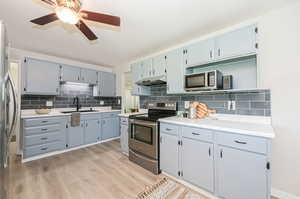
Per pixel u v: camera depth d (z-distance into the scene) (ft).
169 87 8.29
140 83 9.85
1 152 3.80
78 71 11.82
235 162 4.77
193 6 5.22
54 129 9.62
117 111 13.82
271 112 5.64
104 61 12.82
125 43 8.73
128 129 9.16
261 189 4.27
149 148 7.53
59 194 5.63
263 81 5.80
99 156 9.45
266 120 5.73
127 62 13.24
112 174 7.16
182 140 6.26
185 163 6.14
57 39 8.16
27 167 7.80
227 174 4.94
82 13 4.50
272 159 5.56
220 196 5.10
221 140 5.09
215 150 5.24
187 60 7.45
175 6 5.21
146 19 6.07
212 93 7.43
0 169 3.78
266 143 4.20
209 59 6.59
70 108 12.07
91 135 11.72
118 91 14.40
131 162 8.55
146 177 6.91
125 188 6.05
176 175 6.47
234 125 5.40
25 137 8.45
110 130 13.20
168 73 8.34
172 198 5.45
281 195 5.34
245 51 5.57
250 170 4.47
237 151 4.73
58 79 10.66
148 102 10.36
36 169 7.59
